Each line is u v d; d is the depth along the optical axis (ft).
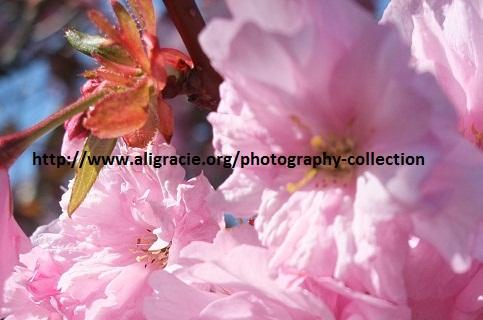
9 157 0.80
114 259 0.89
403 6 0.75
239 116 0.68
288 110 0.67
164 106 0.79
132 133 0.79
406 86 0.64
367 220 0.66
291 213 0.69
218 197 0.70
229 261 0.70
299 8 0.64
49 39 2.43
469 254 0.65
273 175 0.69
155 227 0.88
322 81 0.67
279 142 0.68
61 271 0.89
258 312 0.73
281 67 0.64
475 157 0.64
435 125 0.63
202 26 0.82
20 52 2.37
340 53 0.66
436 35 0.74
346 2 0.66
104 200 0.89
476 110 0.75
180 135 2.34
